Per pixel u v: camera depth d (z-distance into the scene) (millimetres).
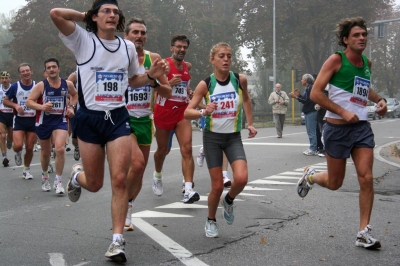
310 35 49062
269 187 8969
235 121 5645
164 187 9008
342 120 5367
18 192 8633
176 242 5383
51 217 6609
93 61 4734
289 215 6723
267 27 49312
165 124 7629
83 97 4781
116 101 4812
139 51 6469
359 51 5324
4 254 4930
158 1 47062
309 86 14000
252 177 10172
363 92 5387
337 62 5355
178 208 7184
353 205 7395
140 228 5996
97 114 4762
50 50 41625
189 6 48125
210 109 5383
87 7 42469
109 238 5539
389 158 13492
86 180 5000
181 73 7609
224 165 9055
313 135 14008
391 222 6340
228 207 5652
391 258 4852
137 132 6574
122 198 4691
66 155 14523
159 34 45125
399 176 10273
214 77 5688
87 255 4902
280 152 14859
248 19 50625
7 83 12547
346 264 4672
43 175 8789
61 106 8594
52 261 4707
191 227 6059
